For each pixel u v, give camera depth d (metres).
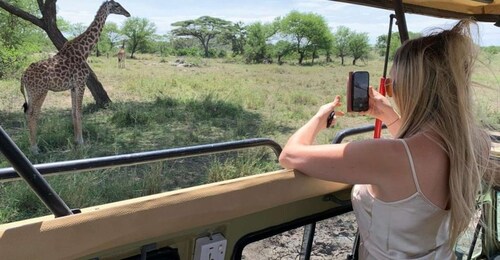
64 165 1.11
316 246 2.72
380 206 1.02
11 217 3.56
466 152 0.99
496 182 1.33
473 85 1.04
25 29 13.63
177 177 4.74
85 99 9.88
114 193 4.12
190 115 8.51
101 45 29.50
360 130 1.79
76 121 6.18
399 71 1.07
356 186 1.13
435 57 1.01
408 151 0.99
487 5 2.75
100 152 5.88
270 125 8.07
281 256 2.01
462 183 0.98
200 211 0.96
